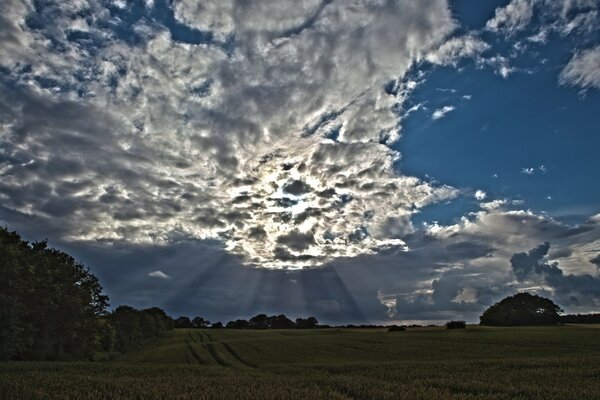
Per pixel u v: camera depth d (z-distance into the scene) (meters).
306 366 39.66
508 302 139.75
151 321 121.62
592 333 82.50
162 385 21.66
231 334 133.25
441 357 50.81
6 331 44.38
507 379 25.91
